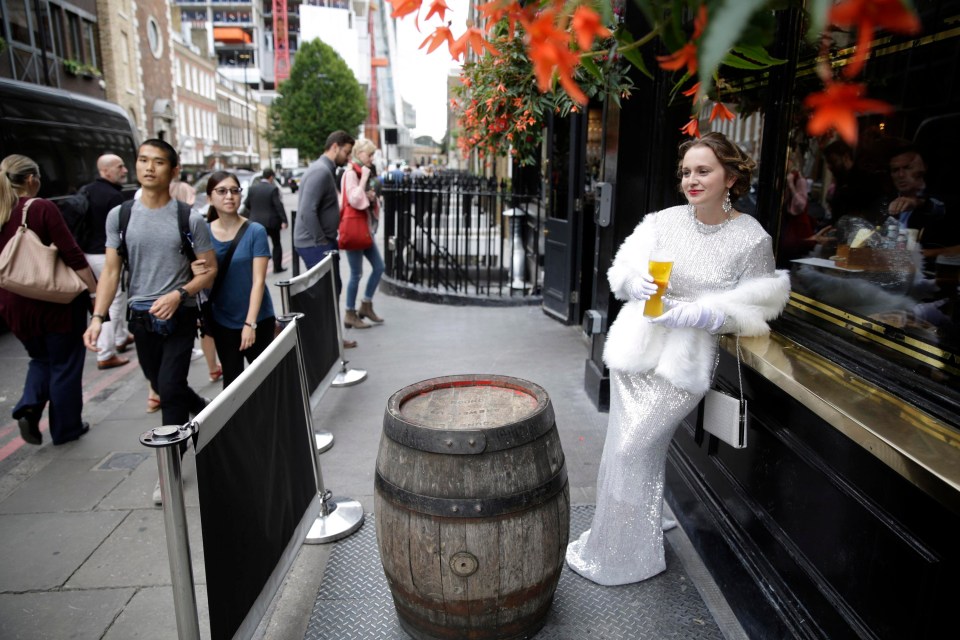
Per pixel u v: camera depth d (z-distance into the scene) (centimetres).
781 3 79
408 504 218
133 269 358
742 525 261
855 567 190
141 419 481
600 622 253
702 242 239
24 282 390
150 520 347
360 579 283
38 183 418
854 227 238
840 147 246
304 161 6831
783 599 225
